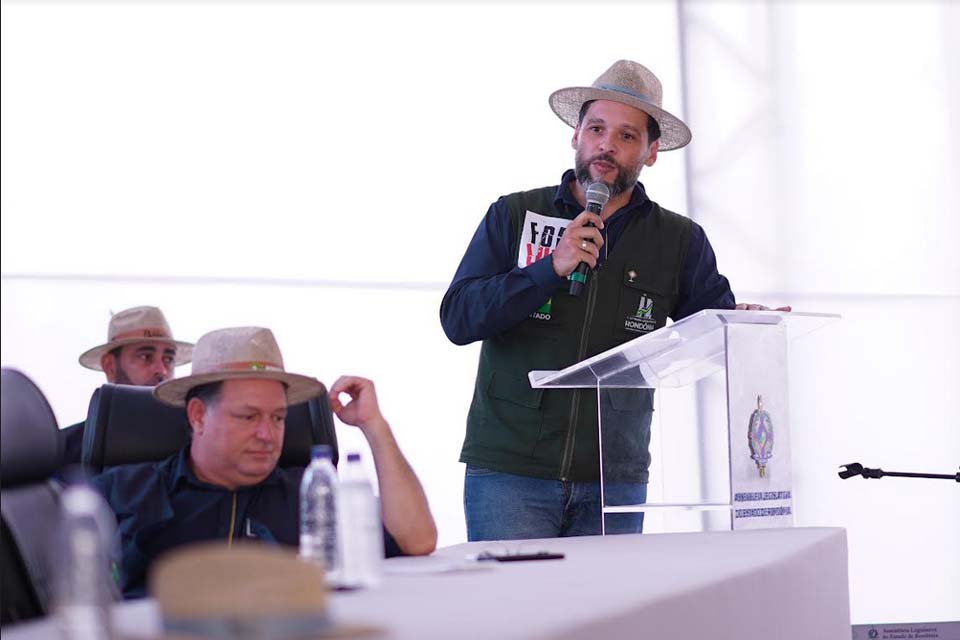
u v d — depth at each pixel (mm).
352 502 5234
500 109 17172
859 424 16797
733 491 7785
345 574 5152
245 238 16500
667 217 10070
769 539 7195
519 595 4797
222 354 7070
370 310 16703
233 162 16516
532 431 9422
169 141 16359
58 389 15719
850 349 16891
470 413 9758
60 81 16156
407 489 7266
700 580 5262
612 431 8258
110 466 7332
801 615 6496
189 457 7320
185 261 16328
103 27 16312
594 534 9586
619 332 9727
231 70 16594
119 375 12320
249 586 3541
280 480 7406
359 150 16844
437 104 17031
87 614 3664
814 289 17016
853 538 16578
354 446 16156
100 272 16109
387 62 17016
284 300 16516
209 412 7055
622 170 9625
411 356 16719
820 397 16812
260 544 7004
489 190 17078
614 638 4230
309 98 16766
